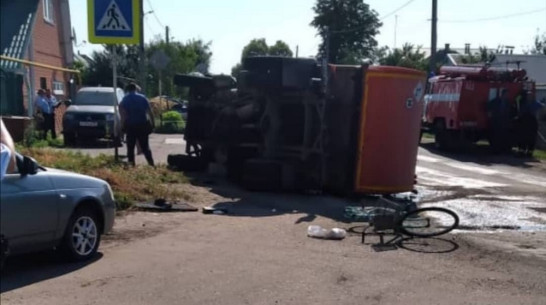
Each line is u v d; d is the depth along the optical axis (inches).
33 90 963.3
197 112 605.0
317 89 510.6
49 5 1072.2
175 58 2073.1
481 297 262.8
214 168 594.9
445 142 1008.2
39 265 294.0
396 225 373.7
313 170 520.7
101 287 262.4
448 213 407.8
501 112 951.6
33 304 239.3
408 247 349.1
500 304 254.4
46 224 277.6
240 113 560.4
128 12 483.2
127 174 488.1
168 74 2000.5
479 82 970.1
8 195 259.0
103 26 482.0
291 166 521.3
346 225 407.5
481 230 404.2
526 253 342.6
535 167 815.1
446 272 299.0
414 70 498.9
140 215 412.8
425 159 876.0
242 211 444.5
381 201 408.2
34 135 805.2
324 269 298.0
